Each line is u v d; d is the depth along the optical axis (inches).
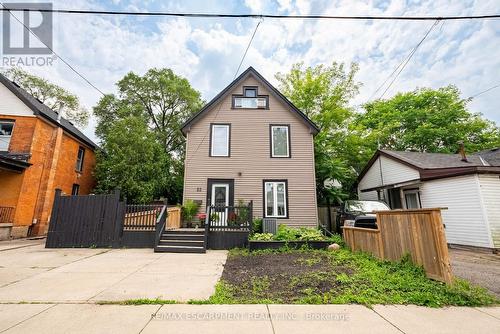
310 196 478.0
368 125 931.3
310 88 659.4
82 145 642.2
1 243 382.6
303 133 510.6
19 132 481.7
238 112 515.5
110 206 352.2
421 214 184.5
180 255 295.6
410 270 186.4
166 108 921.5
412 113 870.4
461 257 290.0
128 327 111.2
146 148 624.7
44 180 504.4
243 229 350.0
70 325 112.8
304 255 284.7
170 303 140.5
